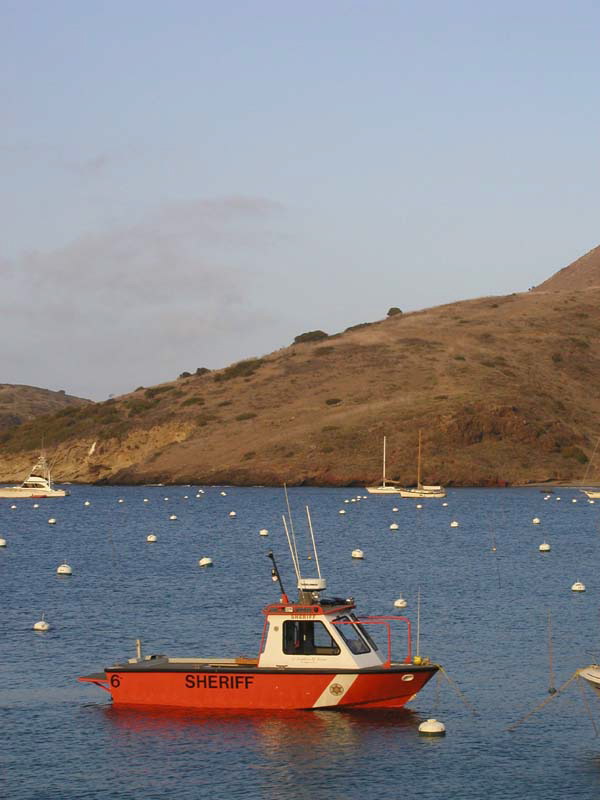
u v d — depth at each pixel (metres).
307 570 87.69
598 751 37.28
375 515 162.00
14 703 42.41
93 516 163.88
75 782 34.34
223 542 116.81
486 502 194.25
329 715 39.88
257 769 35.22
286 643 40.44
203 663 41.88
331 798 33.16
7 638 55.69
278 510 174.50
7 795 33.34
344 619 41.16
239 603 67.75
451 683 45.50
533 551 104.50
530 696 43.62
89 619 61.53
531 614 62.78
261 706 40.25
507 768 35.56
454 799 33.09
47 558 99.50
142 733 38.41
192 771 35.09
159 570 88.12
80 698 43.03
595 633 56.44
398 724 39.69
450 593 72.38
